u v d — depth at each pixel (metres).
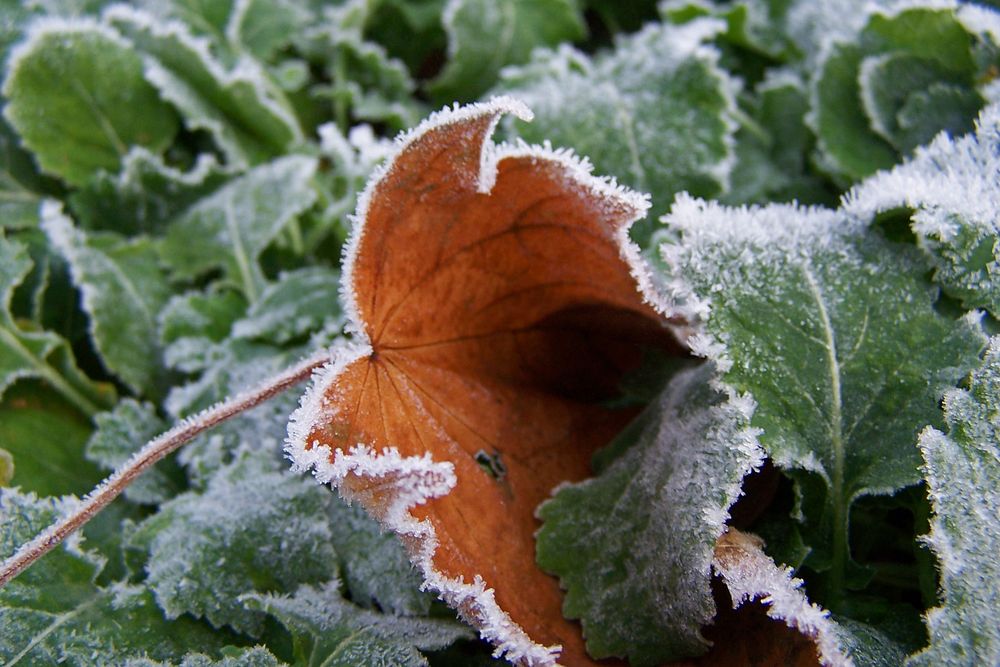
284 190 0.43
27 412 0.40
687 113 0.42
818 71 0.42
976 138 0.39
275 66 0.47
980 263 0.36
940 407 0.36
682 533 0.35
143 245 0.42
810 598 0.36
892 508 0.37
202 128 0.45
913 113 0.41
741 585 0.34
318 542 0.37
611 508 0.36
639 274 0.35
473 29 0.46
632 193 0.35
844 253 0.37
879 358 0.36
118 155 0.44
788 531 0.36
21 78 0.43
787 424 0.36
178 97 0.44
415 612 0.36
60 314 0.42
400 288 0.36
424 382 0.36
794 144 0.43
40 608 0.36
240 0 0.46
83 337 0.42
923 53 0.41
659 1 0.48
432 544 0.34
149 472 0.39
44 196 0.44
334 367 0.34
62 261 0.42
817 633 0.34
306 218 0.44
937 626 0.34
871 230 0.37
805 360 0.36
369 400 0.35
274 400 0.39
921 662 0.34
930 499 0.35
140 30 0.44
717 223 0.36
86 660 0.36
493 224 0.36
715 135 0.41
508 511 0.36
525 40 0.47
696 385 0.36
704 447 0.35
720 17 0.45
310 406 0.34
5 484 0.39
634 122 0.42
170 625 0.37
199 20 0.46
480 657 0.37
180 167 0.45
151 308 0.42
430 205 0.35
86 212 0.43
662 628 0.35
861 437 0.36
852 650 0.35
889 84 0.42
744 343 0.36
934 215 0.36
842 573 0.36
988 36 0.40
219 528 0.37
